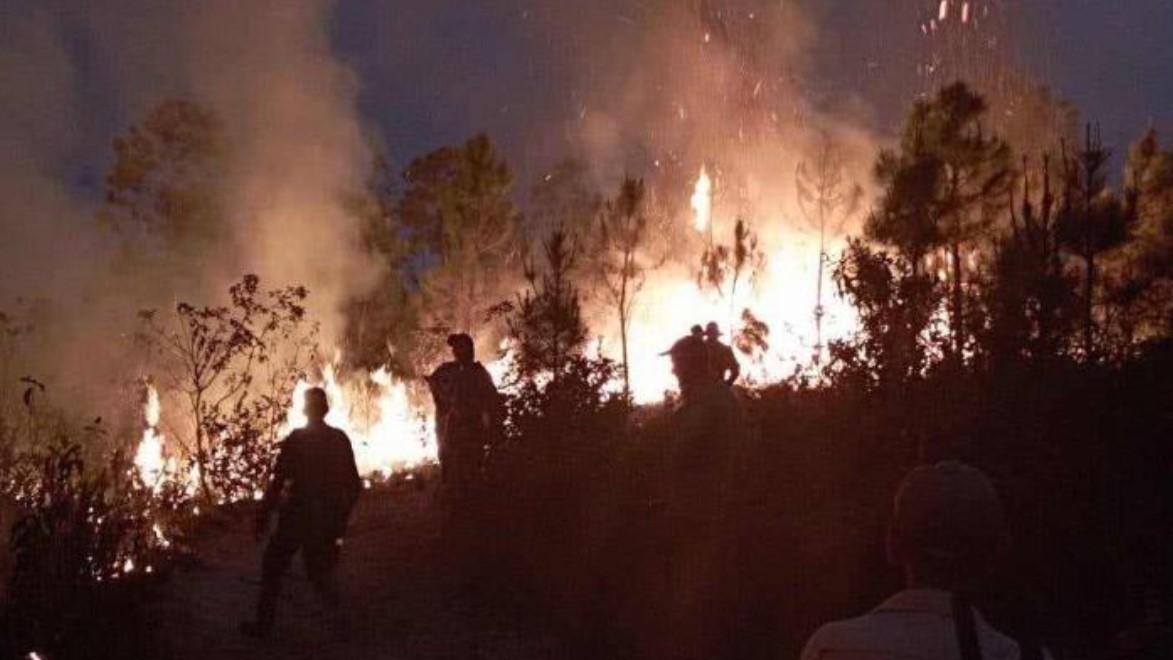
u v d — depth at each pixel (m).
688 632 9.45
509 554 11.45
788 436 10.40
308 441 11.00
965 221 19.36
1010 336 10.95
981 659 3.22
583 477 11.20
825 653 3.32
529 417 12.39
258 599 11.06
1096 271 16.47
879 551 9.44
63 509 9.56
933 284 12.09
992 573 3.39
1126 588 8.78
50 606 9.15
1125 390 10.34
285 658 10.12
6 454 10.83
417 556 12.68
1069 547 8.99
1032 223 13.49
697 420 9.48
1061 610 8.62
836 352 11.75
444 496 12.73
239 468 16.06
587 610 10.19
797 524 9.62
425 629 10.73
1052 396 10.18
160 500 14.23
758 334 19.11
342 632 10.73
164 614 10.54
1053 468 9.59
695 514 9.55
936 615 3.29
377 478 18.20
